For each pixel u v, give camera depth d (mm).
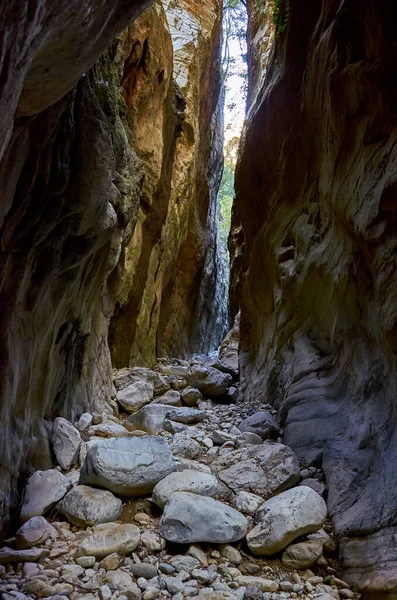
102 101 4301
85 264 3730
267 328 6230
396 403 2719
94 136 2818
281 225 5805
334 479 3064
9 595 1956
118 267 5637
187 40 12086
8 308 2455
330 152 4105
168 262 10875
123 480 2902
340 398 3676
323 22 4559
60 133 2465
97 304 4965
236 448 4035
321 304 4430
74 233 3072
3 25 1112
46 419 3576
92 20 1536
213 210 18062
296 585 2301
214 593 2111
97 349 5066
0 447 2482
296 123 5371
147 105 7965
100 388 5160
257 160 6969
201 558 2430
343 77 3623
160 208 8828
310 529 2582
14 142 1896
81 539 2535
